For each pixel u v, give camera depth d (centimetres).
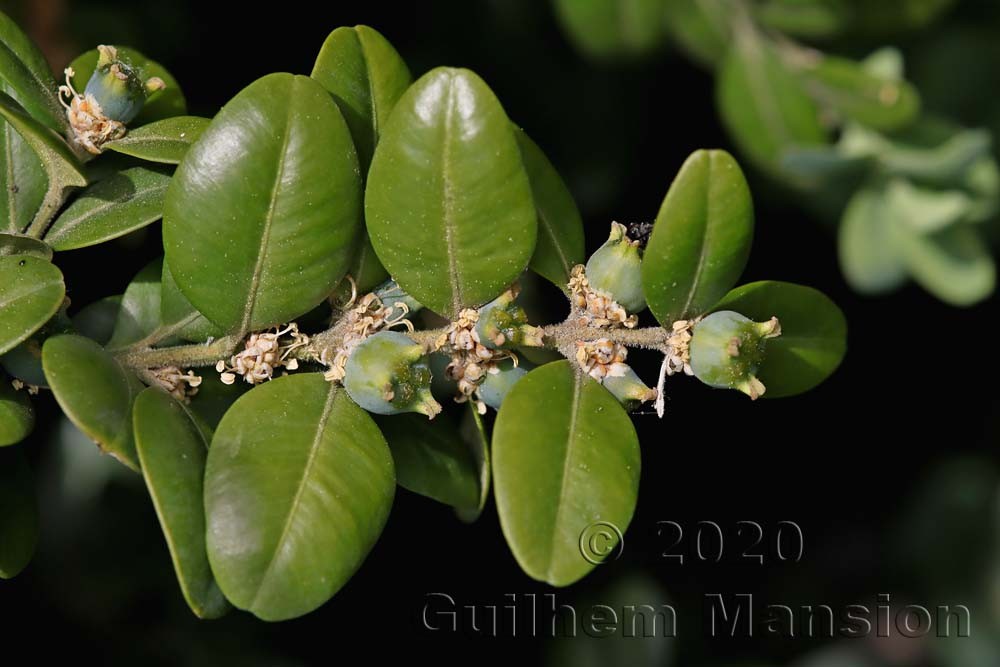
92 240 30
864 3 39
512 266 30
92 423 29
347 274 30
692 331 30
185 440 29
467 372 30
